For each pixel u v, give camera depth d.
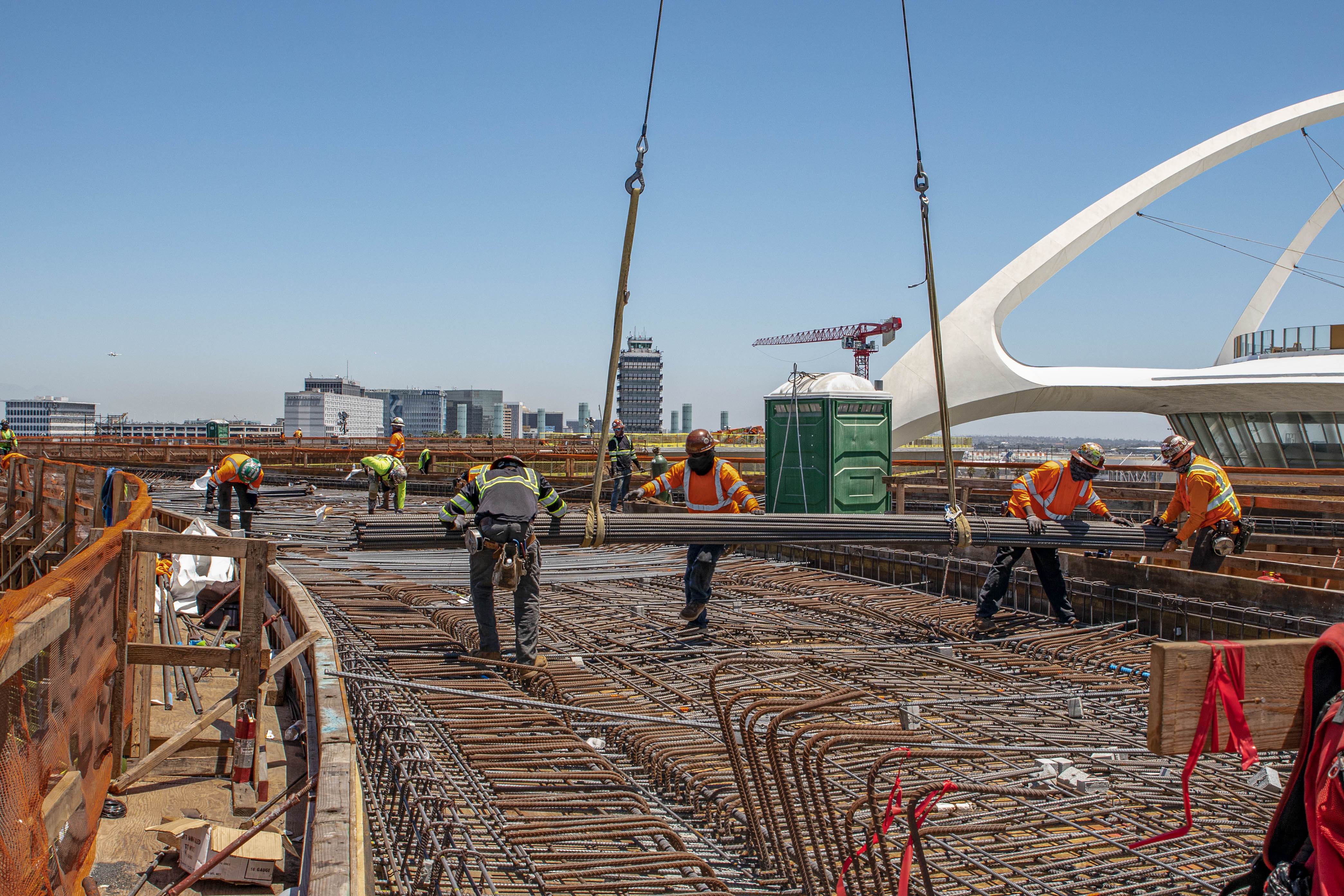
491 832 3.40
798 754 4.20
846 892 3.01
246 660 4.39
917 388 29.95
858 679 5.72
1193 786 4.04
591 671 5.93
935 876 3.24
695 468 7.14
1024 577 8.24
